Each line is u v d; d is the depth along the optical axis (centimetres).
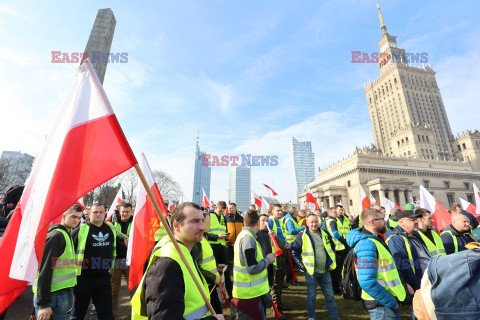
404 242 391
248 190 17012
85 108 228
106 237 400
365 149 9594
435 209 804
